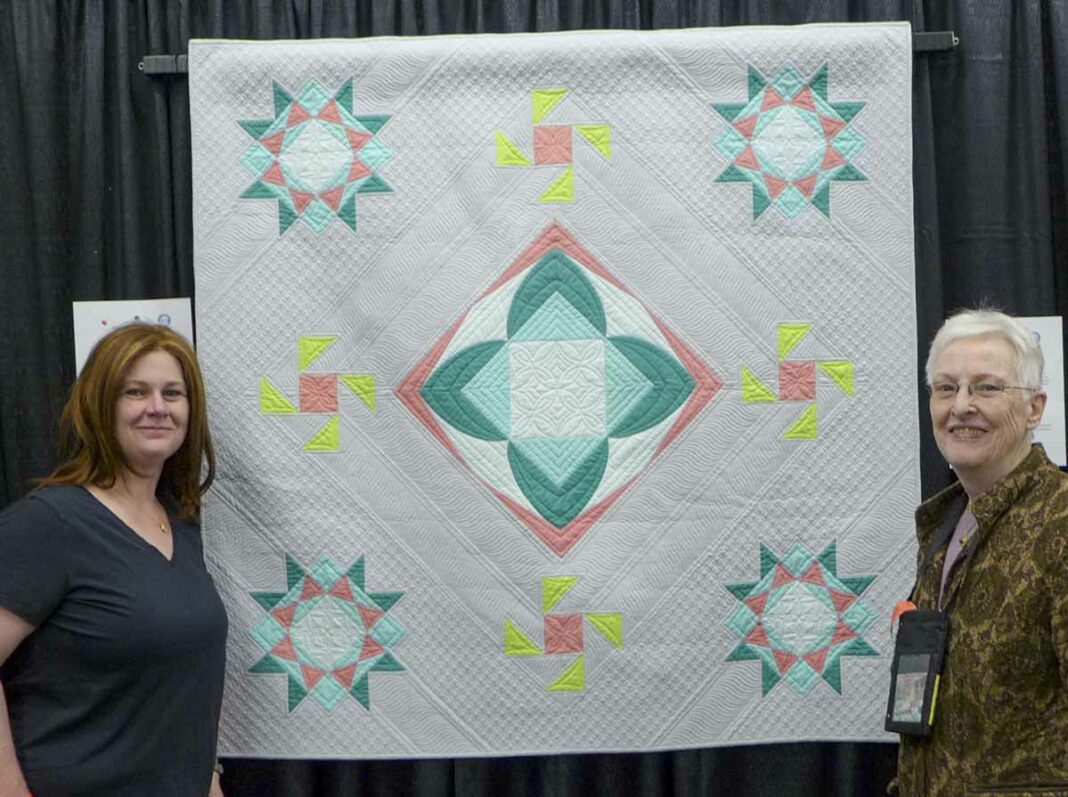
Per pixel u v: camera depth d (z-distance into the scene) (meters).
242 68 2.19
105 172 2.27
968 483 1.62
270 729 2.18
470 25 2.30
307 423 2.19
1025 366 1.56
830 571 2.18
